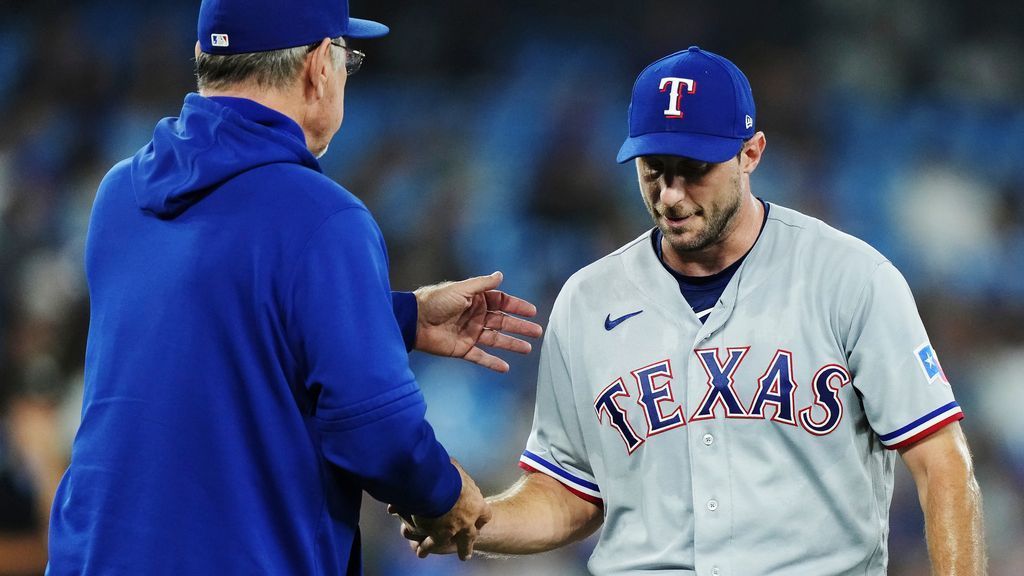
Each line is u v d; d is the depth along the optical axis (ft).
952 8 168.25
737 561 36.24
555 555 100.68
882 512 37.45
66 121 156.87
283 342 32.30
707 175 36.09
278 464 32.40
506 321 41.29
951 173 153.89
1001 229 147.95
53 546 33.86
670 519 37.40
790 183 151.12
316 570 33.04
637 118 36.99
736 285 37.55
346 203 33.12
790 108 157.99
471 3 167.12
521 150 152.35
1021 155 156.97
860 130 158.30
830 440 36.11
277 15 33.83
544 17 168.04
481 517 37.14
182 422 32.19
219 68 34.37
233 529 32.04
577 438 40.70
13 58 163.12
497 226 143.95
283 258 32.17
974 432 121.39
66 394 101.35
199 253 32.48
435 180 148.56
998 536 109.29
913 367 35.76
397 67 164.76
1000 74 164.45
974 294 140.87
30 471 75.41
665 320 38.19
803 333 36.45
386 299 33.01
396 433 31.96
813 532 36.14
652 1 166.91
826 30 165.89
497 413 116.47
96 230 34.86
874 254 37.09
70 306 115.75
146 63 161.48
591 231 143.23
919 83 163.84
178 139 33.88
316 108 35.06
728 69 37.19
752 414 36.45
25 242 137.80
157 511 32.07
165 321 32.48
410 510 34.53
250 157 33.12
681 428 37.29
